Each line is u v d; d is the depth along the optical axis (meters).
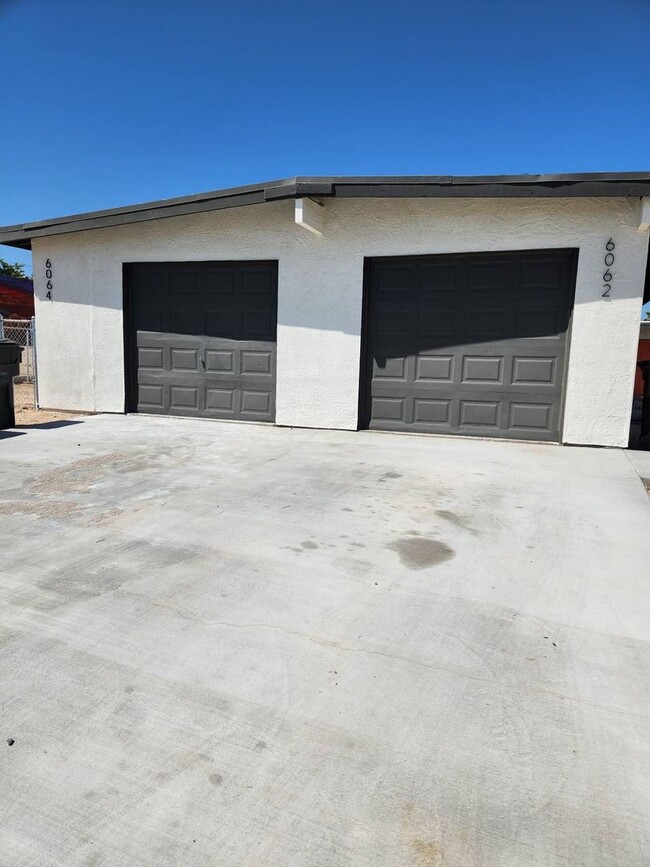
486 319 7.47
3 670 2.33
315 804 1.71
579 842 1.59
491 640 2.60
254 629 2.66
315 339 8.07
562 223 6.87
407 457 6.36
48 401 10.14
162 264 9.05
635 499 4.79
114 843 1.57
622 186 6.27
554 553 3.62
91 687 2.23
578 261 6.86
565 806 1.71
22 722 2.03
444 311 7.63
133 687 2.23
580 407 7.04
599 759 1.89
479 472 5.69
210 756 1.88
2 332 15.98
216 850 1.55
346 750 1.92
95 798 1.71
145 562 3.40
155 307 9.21
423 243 7.43
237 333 8.74
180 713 2.09
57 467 5.70
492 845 1.58
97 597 2.96
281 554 3.54
